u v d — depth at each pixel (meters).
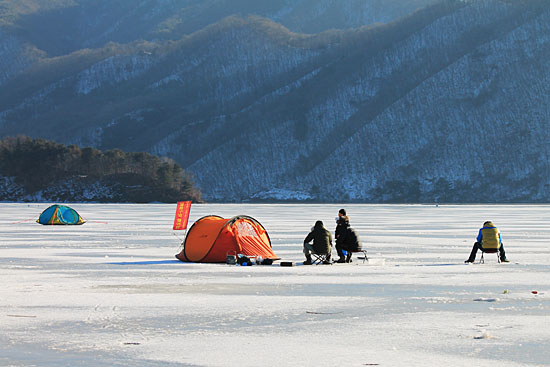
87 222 61.66
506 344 10.91
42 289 17.58
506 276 20.52
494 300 15.44
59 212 57.25
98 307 14.65
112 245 34.03
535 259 26.33
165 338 11.45
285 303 15.22
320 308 14.52
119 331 12.06
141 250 30.97
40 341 11.21
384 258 26.98
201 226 25.89
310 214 87.50
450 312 13.94
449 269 22.61
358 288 17.78
